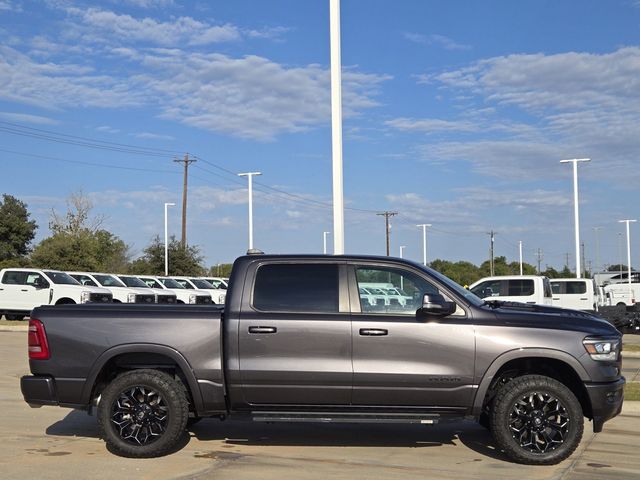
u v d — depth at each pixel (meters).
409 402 7.08
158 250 55.09
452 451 7.64
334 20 14.23
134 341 7.23
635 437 8.51
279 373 7.08
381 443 8.00
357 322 7.10
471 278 82.00
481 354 7.03
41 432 8.52
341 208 14.16
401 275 7.37
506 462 7.16
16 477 6.48
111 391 7.20
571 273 103.94
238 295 7.31
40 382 7.27
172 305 7.65
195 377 7.21
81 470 6.74
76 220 59.75
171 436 7.17
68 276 26.95
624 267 96.75
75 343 7.26
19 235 62.97
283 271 7.41
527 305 7.80
